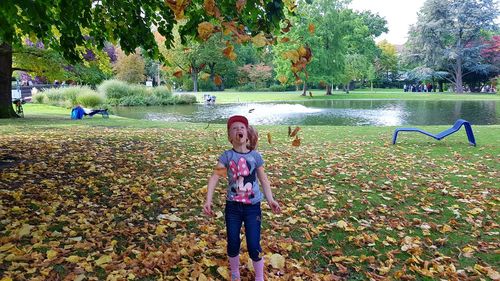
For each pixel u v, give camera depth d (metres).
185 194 5.70
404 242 4.11
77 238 4.02
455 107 30.38
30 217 4.60
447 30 56.62
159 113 27.41
